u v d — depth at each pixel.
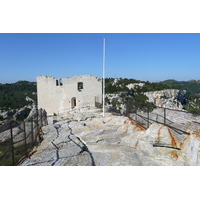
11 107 72.31
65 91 30.23
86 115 16.84
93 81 30.08
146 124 9.73
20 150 7.39
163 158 5.54
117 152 6.40
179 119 9.66
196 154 5.05
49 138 8.52
